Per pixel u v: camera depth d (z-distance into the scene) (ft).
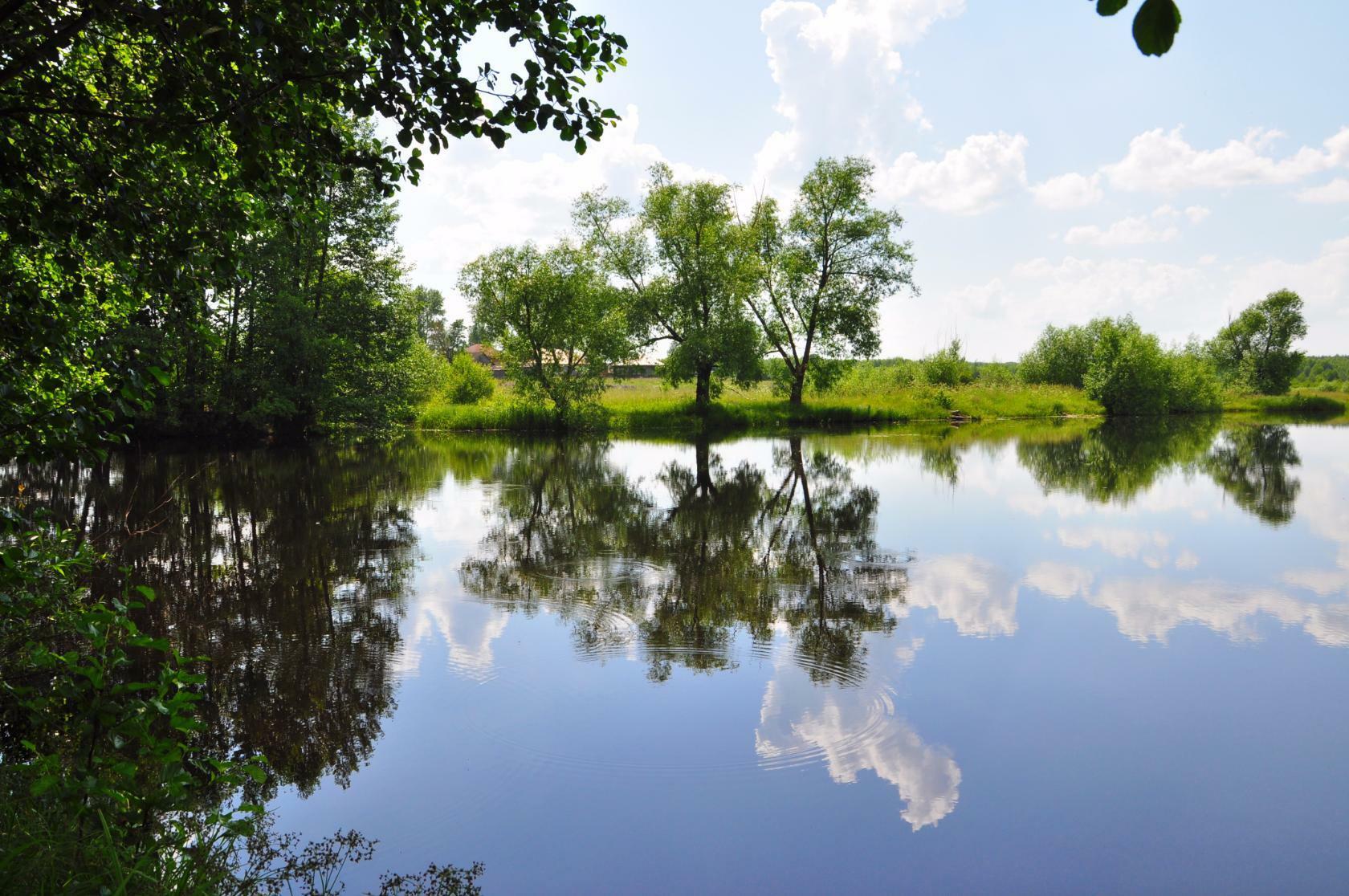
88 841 11.11
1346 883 14.53
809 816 16.56
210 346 15.39
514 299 114.52
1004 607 29.78
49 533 17.48
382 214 86.69
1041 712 21.12
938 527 45.01
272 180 13.97
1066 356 197.88
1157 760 18.81
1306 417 162.40
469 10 12.17
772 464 76.23
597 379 119.44
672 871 14.76
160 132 12.16
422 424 120.06
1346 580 33.53
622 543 40.52
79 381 15.34
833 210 131.23
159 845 12.30
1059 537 42.06
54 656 11.85
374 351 89.40
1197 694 22.29
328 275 88.43
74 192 13.15
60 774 12.21
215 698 21.50
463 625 27.50
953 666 24.11
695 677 23.13
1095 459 79.41
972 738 19.77
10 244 13.33
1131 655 25.11
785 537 42.04
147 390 12.26
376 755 18.72
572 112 12.80
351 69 12.14
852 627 27.55
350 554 37.65
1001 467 73.05
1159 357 166.61
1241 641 26.23
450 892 14.12
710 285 126.11
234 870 14.08
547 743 19.35
